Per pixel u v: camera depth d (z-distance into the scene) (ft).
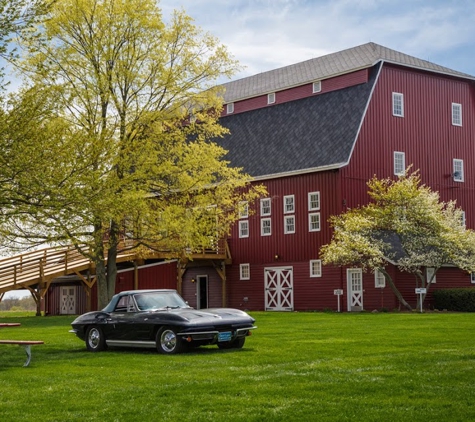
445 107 146.41
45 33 91.97
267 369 43.27
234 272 147.43
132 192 87.51
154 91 98.27
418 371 40.68
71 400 34.47
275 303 138.82
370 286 125.39
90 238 91.76
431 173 142.20
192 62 100.12
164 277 139.54
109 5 95.09
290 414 30.04
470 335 63.77
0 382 40.83
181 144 99.09
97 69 94.02
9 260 128.36
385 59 134.41
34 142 60.39
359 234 117.19
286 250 137.18
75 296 139.74
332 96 139.74
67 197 61.31
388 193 119.55
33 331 80.64
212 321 53.36
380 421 28.50
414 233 117.39
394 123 136.98
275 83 154.40
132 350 57.82
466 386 35.76
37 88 65.10
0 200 59.82
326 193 130.31
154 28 96.22
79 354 55.62
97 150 70.18
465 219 147.54
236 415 30.07
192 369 44.37
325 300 130.41
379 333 67.51
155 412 31.17
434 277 129.29
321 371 41.70
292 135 141.90
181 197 99.55
